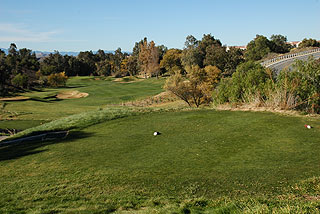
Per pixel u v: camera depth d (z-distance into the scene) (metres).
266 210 4.43
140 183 6.43
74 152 9.46
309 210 4.26
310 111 12.48
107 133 11.80
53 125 14.62
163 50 123.94
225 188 5.86
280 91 13.48
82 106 40.81
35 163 8.68
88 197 5.89
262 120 11.24
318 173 6.25
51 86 84.69
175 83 33.25
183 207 4.97
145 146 9.37
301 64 13.65
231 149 8.32
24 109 37.19
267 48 81.62
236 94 15.93
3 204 5.77
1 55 116.44
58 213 5.16
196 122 12.05
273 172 6.48
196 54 71.12
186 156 8.04
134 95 51.19
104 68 127.06
